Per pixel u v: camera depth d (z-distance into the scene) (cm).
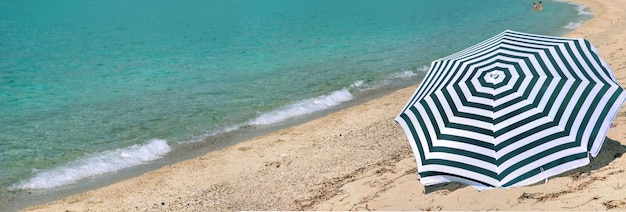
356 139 1555
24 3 7369
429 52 3045
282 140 1653
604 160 952
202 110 2008
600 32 3216
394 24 4372
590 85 882
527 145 876
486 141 888
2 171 1466
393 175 1135
